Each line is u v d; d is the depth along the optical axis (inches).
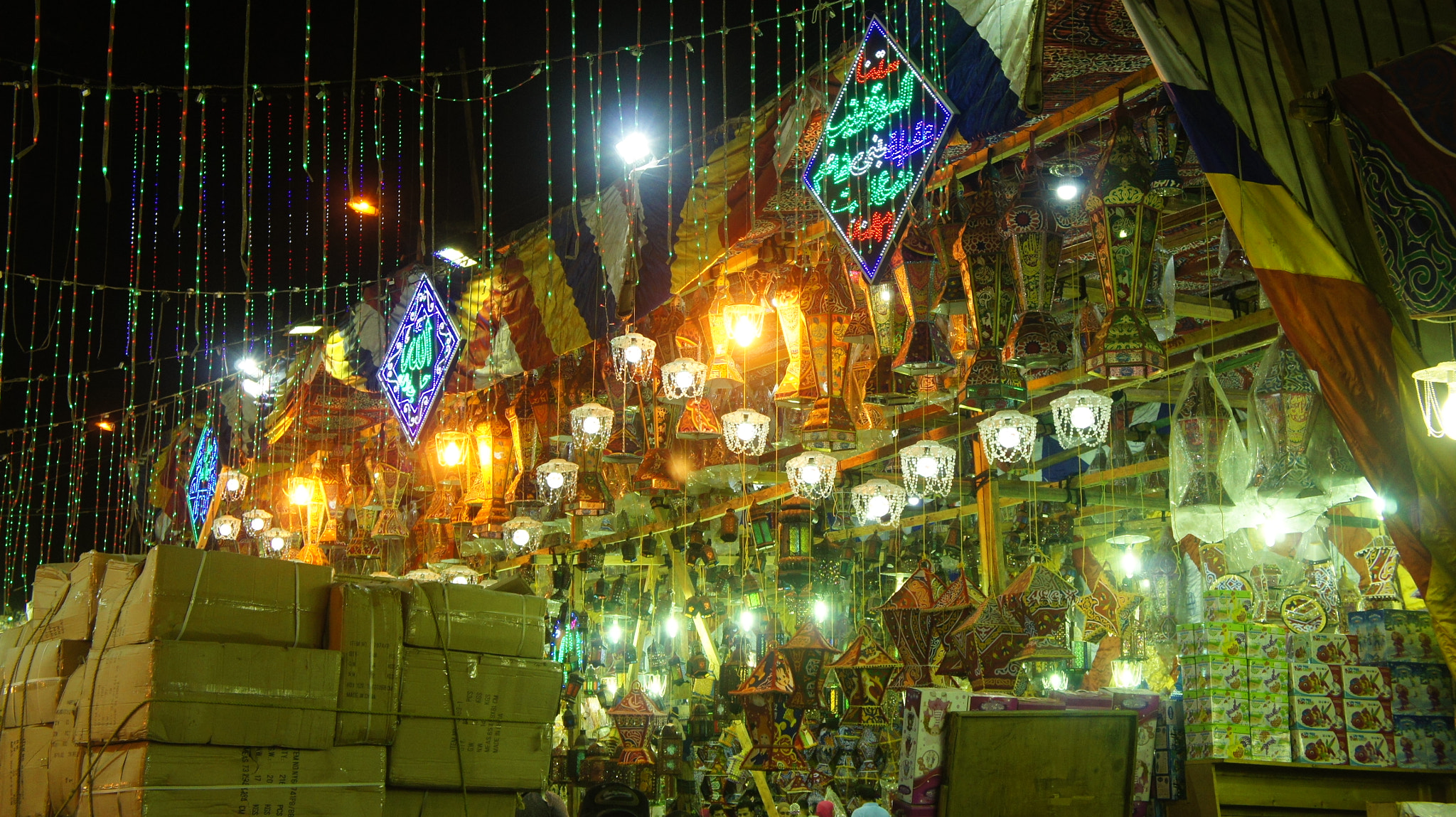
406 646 118.4
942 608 202.1
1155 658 232.1
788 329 208.7
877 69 176.6
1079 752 131.6
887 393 193.0
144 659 101.3
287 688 108.0
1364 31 139.1
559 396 274.7
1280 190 137.4
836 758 228.7
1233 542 203.9
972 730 125.4
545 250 267.3
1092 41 154.8
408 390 246.5
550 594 362.9
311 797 108.0
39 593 123.6
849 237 176.1
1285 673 153.6
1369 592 197.2
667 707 330.3
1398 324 132.6
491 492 286.8
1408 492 128.8
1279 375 162.7
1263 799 150.4
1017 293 178.2
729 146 213.8
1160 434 259.3
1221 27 142.3
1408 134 112.3
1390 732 152.7
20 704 117.1
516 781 124.5
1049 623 189.0
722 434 228.7
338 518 358.0
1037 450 259.3
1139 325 164.2
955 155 189.6
